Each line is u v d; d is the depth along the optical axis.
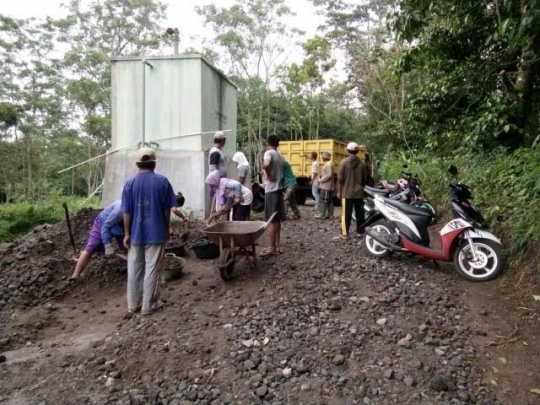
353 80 26.81
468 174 7.80
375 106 25.88
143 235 4.77
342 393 3.26
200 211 8.88
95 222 5.78
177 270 5.85
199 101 9.25
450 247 5.51
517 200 5.80
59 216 10.60
